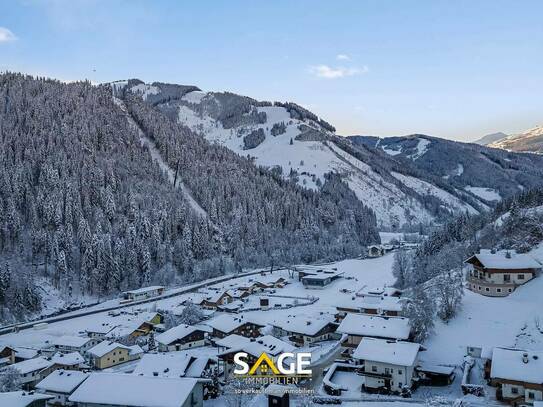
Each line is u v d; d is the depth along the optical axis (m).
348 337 94.81
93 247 185.62
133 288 190.38
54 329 142.38
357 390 78.81
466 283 124.56
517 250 134.25
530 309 100.44
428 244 189.38
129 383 71.25
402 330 92.56
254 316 147.00
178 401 66.88
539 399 66.38
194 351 112.56
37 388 86.56
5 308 153.50
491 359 74.19
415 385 78.56
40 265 183.88
